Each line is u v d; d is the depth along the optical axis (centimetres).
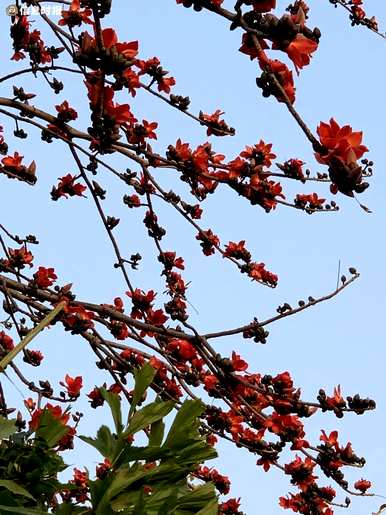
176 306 582
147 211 595
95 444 289
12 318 580
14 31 518
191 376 580
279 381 548
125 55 396
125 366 585
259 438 573
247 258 587
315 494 592
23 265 597
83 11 439
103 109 429
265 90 293
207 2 292
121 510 279
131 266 591
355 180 285
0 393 539
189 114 499
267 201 499
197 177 514
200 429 577
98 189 593
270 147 500
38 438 268
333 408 544
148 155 502
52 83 514
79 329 560
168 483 284
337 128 291
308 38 296
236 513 632
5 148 577
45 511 265
